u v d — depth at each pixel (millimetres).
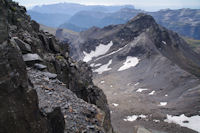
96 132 14680
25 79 8352
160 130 96625
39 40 30781
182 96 135375
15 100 7664
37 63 21422
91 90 41000
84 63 58188
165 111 118625
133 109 128500
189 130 94875
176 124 101938
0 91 7082
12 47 7879
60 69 30469
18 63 8016
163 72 183000
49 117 10305
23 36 25766
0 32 7336
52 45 35281
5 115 7262
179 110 116250
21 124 7883
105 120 17656
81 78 39625
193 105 118125
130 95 158000
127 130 98062
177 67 181875
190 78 157875
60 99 16516
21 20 30375
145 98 146875
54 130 10641
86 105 18016
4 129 7293
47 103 14492
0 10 7473
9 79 7395
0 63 7125
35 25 36312
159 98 142875
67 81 32500
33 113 8508
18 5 35375
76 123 14586
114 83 195000
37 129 8672
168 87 155500
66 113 15141
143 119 111062
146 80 182000
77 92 35031
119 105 139250
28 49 21828
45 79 19047
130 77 199250
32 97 8484
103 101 43188
